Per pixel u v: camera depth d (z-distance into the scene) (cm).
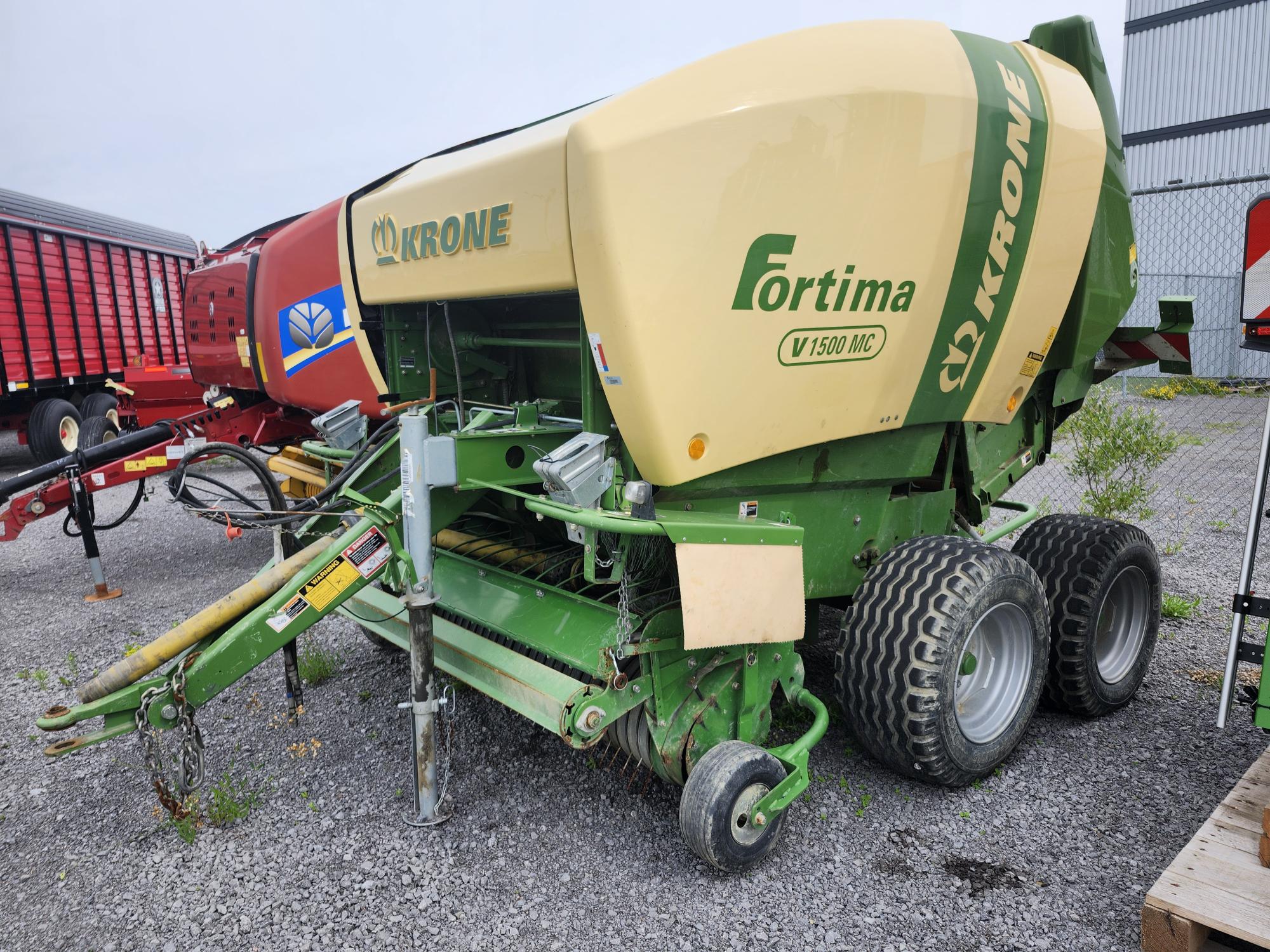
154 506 945
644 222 236
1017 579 314
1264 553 641
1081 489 842
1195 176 2089
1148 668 437
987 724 324
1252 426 1159
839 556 348
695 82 245
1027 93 325
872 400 314
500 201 272
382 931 255
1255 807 269
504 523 414
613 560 263
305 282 564
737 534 263
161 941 254
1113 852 288
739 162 248
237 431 688
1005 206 323
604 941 249
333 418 403
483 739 371
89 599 605
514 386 412
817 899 266
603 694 261
